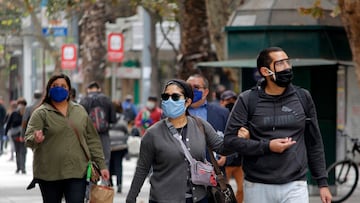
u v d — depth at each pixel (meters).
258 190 13.36
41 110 17.42
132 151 46.88
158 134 14.15
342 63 27.61
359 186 32.56
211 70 36.94
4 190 32.38
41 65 91.00
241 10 28.80
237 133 13.45
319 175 13.61
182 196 14.02
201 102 18.75
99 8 48.78
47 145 17.38
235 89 38.12
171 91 14.09
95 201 17.31
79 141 17.50
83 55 49.56
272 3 28.33
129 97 54.53
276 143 13.03
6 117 54.59
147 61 54.75
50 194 17.61
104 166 17.98
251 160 13.41
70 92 17.61
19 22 59.81
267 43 28.03
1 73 106.25
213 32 35.72
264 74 13.34
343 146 35.06
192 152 14.11
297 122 13.29
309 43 27.92
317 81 28.52
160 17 48.94
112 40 45.31
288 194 13.23
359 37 20.98
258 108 13.38
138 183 14.28
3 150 61.81
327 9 28.14
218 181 14.28
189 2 36.12
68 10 46.97
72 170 17.36
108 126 28.34
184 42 36.47
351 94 41.41
